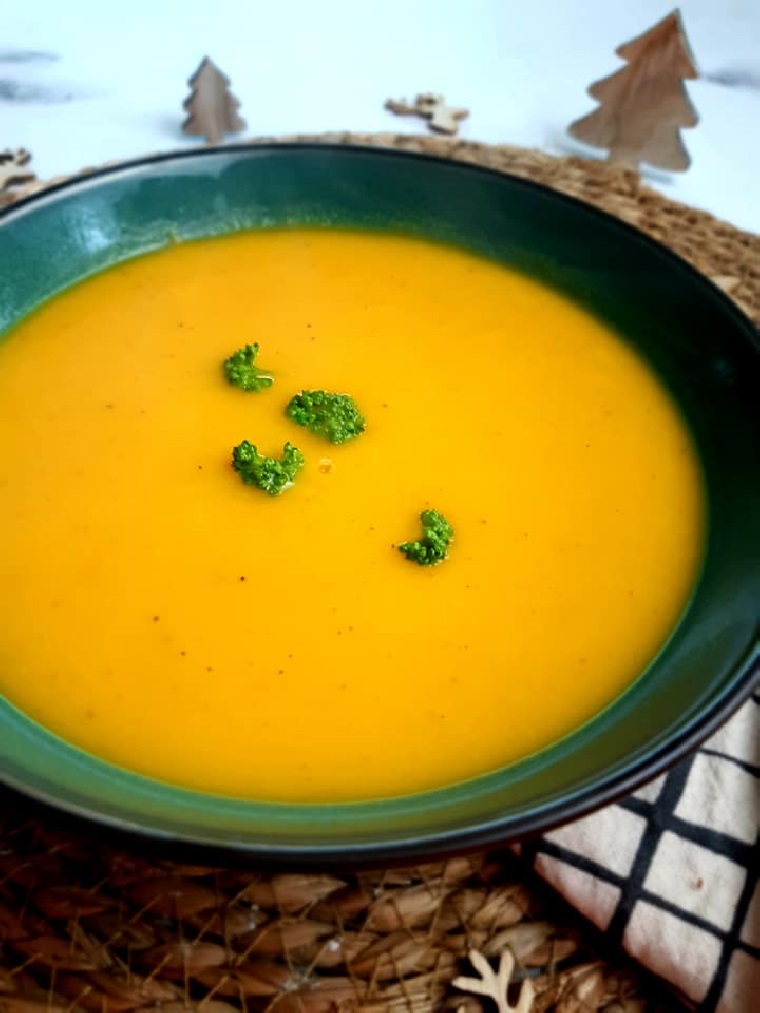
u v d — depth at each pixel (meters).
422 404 0.23
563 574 0.20
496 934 0.17
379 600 0.20
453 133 0.33
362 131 0.33
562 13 0.40
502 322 0.25
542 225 0.26
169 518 0.21
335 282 0.26
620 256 0.25
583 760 0.16
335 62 0.37
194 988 0.16
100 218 0.25
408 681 0.19
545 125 0.34
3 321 0.24
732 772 0.18
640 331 0.24
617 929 0.17
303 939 0.17
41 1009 0.16
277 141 0.29
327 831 0.15
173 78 0.36
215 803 0.16
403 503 0.21
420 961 0.17
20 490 0.21
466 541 0.21
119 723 0.18
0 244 0.24
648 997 0.17
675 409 0.23
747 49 0.38
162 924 0.17
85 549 0.20
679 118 0.31
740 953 0.16
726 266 0.27
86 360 0.24
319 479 0.21
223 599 0.19
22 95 0.34
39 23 0.38
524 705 0.18
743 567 0.18
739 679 0.15
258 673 0.19
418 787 0.17
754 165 0.33
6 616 0.19
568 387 0.24
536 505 0.21
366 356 0.24
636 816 0.18
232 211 0.27
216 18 0.39
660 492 0.22
